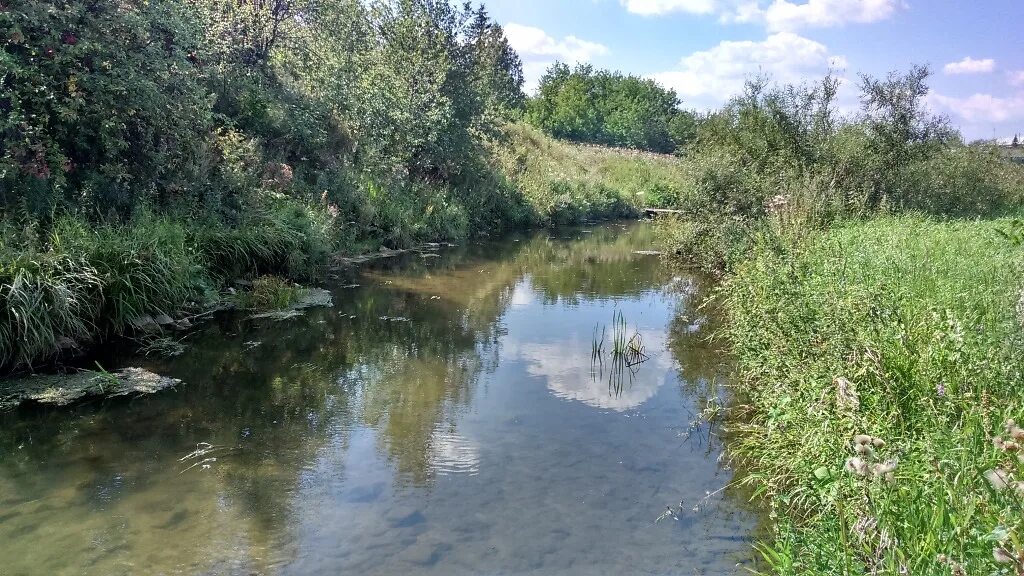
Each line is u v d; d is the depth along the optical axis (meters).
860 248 8.31
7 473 4.90
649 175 33.19
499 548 4.11
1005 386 3.95
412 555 4.02
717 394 6.95
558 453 5.47
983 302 5.52
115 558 3.91
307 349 8.23
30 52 8.66
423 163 19.69
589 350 8.59
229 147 12.42
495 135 24.03
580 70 77.00
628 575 3.85
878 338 4.79
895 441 3.76
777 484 4.70
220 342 8.30
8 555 3.90
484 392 6.93
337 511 4.52
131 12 9.55
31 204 8.24
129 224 9.17
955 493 2.88
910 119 15.27
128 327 8.08
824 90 15.48
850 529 3.26
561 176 27.28
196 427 5.83
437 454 5.43
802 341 5.76
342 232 14.46
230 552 4.01
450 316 10.23
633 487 4.91
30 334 6.71
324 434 5.77
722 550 4.11
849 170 15.15
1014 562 2.21
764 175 14.47
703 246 14.47
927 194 15.90
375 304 10.77
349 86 18.02
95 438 5.53
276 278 10.84
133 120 9.91
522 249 18.05
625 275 14.38
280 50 17.16
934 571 2.61
